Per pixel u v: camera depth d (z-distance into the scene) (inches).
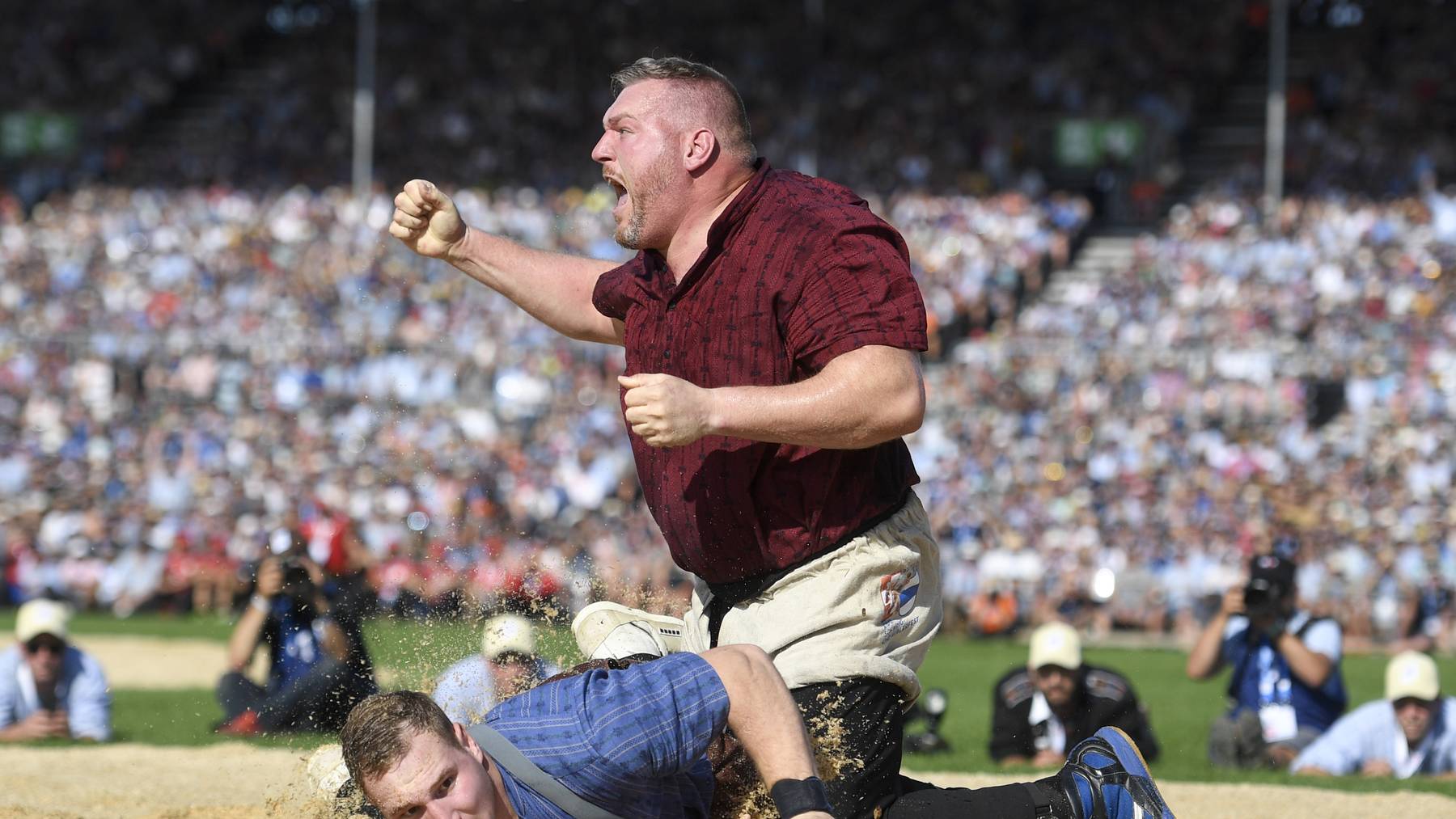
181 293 2645.2
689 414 298.5
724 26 3538.4
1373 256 2432.3
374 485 1947.6
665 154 336.5
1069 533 1822.1
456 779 278.5
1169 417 2118.6
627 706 299.7
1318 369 2191.2
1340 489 1881.2
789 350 331.3
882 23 3442.4
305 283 2637.8
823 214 328.2
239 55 3757.4
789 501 340.8
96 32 3718.0
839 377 310.8
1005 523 1840.6
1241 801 551.5
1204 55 3221.0
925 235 2728.8
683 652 328.8
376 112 3464.6
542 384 2289.6
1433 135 2888.8
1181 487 1919.3
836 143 3216.0
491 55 3587.6
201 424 2251.5
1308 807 539.5
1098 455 2036.2
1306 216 2581.2
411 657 514.0
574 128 3437.5
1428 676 665.6
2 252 2837.1
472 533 1681.8
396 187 3314.5
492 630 501.4
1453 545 1668.3
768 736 305.6
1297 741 698.8
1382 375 2149.4
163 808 514.9
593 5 3617.1
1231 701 734.5
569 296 395.5
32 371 2395.4
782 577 345.4
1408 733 668.7
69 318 2598.4
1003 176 3026.6
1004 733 689.6
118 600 1800.0
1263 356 2220.7
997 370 2283.5
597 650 373.1
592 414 2247.8
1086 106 3137.3
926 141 3161.9
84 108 3533.5
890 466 352.8
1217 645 729.0
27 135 3425.2
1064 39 3336.6
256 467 2059.5
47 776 589.6
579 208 3043.8
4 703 744.3
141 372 2393.0
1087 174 3019.2
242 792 547.8
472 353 2369.6
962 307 2482.8
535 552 1582.2
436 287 2591.0
